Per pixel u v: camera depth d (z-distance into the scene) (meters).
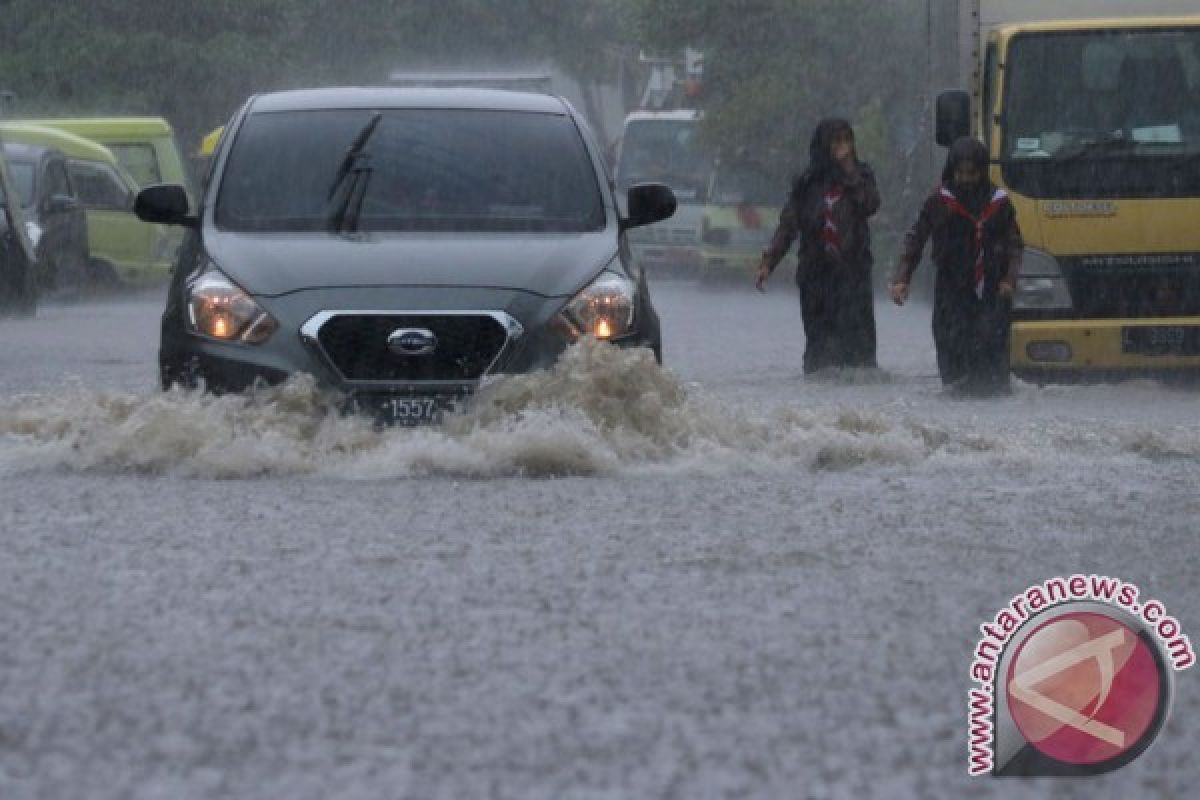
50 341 52.25
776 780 11.16
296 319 23.97
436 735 11.98
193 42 126.00
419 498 20.81
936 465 23.78
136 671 13.40
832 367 40.50
